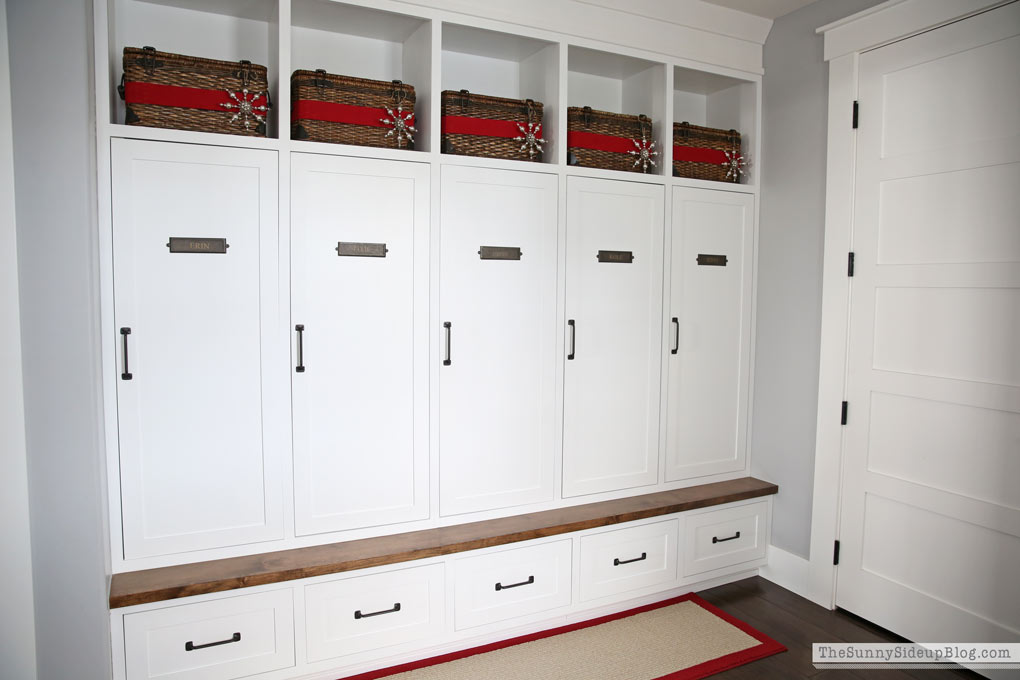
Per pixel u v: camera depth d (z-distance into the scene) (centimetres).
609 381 289
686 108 345
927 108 250
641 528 283
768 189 319
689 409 311
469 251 254
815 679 238
